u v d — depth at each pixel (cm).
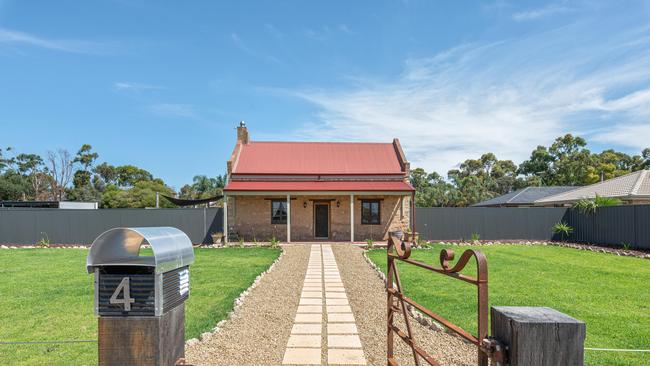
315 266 1323
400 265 1327
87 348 549
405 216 2342
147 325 266
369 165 2562
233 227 2292
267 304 789
